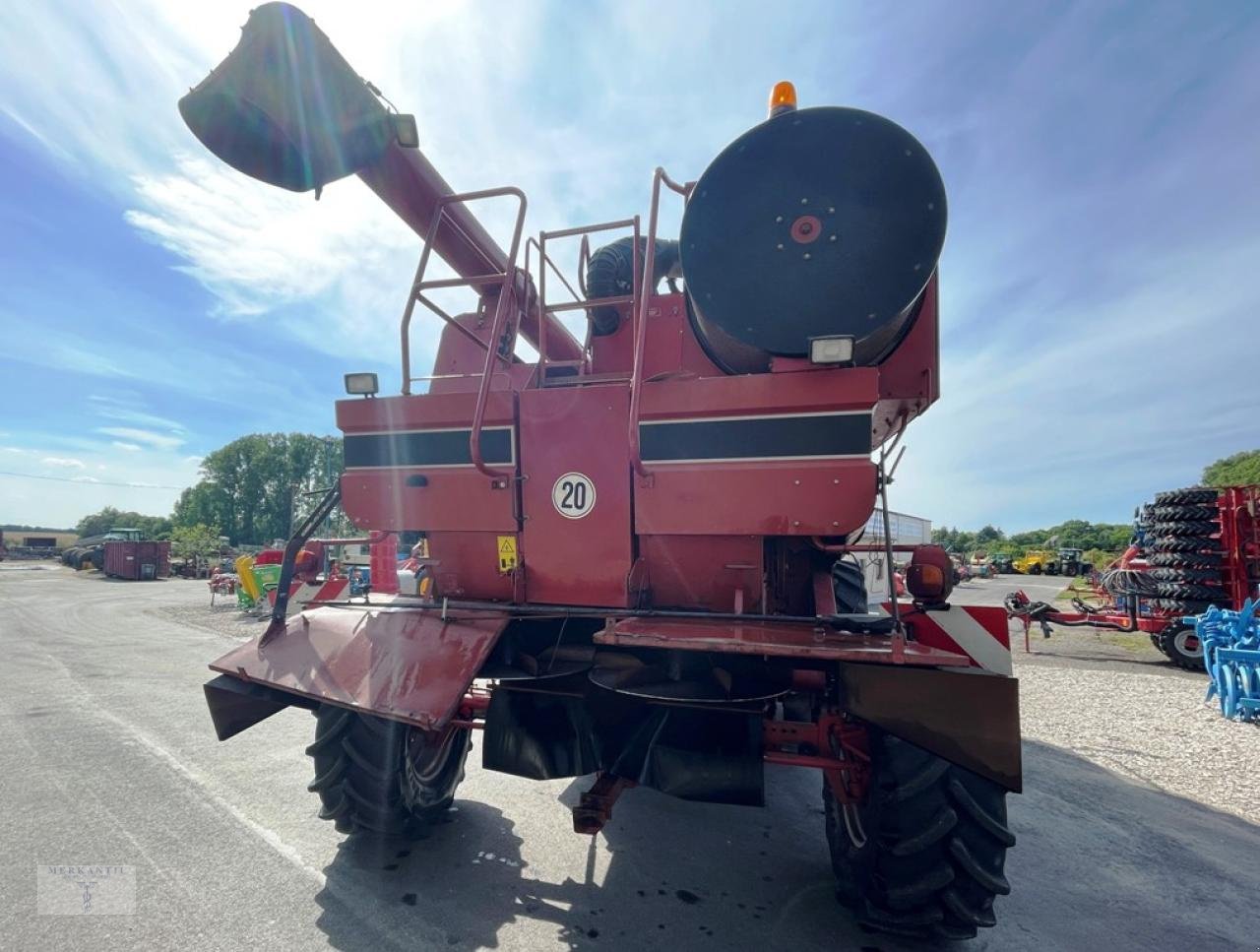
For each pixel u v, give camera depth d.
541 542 3.02
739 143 2.62
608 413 2.90
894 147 2.47
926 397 2.97
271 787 4.19
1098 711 6.44
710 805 4.09
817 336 2.55
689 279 2.73
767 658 2.74
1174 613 9.02
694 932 2.70
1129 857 3.45
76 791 4.11
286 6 2.86
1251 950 2.65
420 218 3.59
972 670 2.19
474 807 3.93
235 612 14.36
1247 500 8.87
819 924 2.78
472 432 3.00
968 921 2.39
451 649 2.85
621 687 2.60
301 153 3.06
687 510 2.71
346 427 3.34
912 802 2.40
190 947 2.54
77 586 23.81
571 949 2.57
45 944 2.55
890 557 2.44
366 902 2.88
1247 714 6.03
